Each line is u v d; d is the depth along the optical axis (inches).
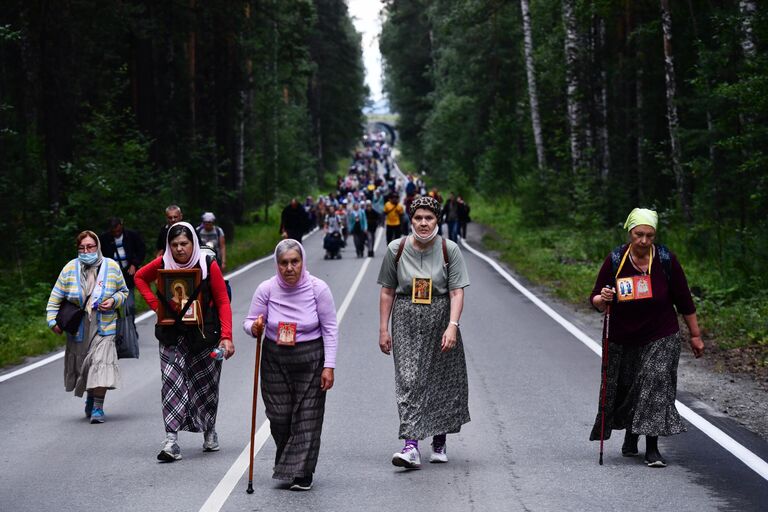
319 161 4921.3
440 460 393.4
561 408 490.6
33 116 1792.6
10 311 912.9
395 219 1644.9
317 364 361.7
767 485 352.8
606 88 1702.8
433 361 389.4
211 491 354.3
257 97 2866.6
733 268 943.7
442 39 3476.9
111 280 483.2
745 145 976.3
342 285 1173.7
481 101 3203.7
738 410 481.1
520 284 1151.0
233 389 553.3
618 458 395.5
